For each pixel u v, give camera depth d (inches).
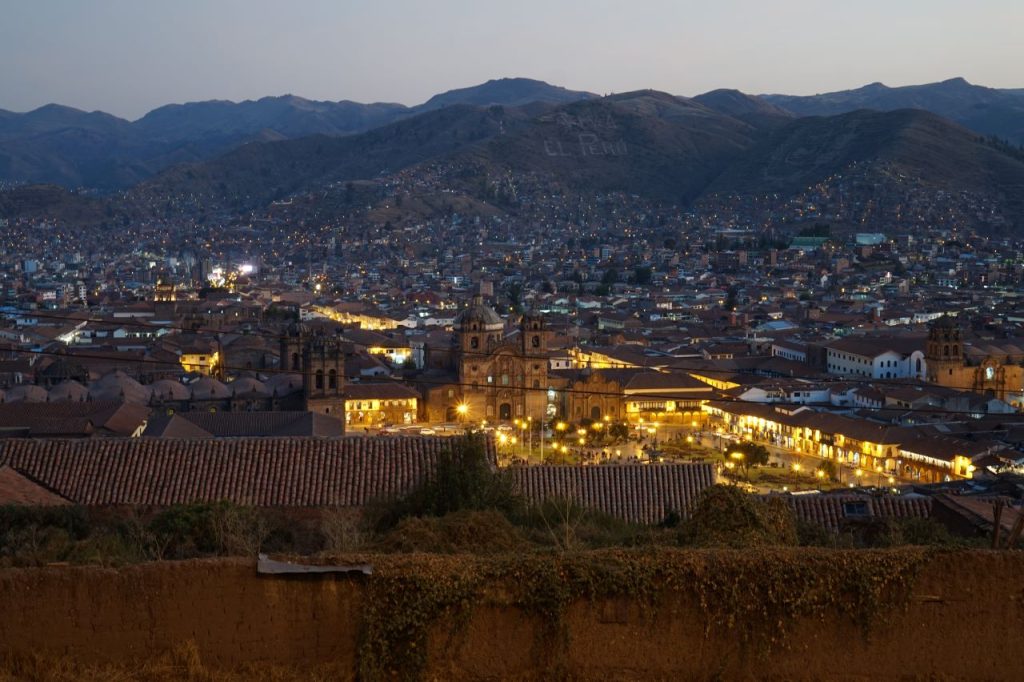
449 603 1574.8
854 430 7101.4
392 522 2682.1
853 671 1616.6
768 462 7096.5
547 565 1606.8
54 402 6038.4
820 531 2559.1
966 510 2960.1
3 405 5905.5
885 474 6707.7
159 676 1552.7
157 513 2765.7
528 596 1588.3
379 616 1568.7
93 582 1572.3
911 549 1658.5
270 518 2797.7
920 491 4335.6
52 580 1567.4
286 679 1565.0
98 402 6166.3
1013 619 1628.9
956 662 1622.8
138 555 2299.5
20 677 1536.7
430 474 2837.1
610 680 1590.8
